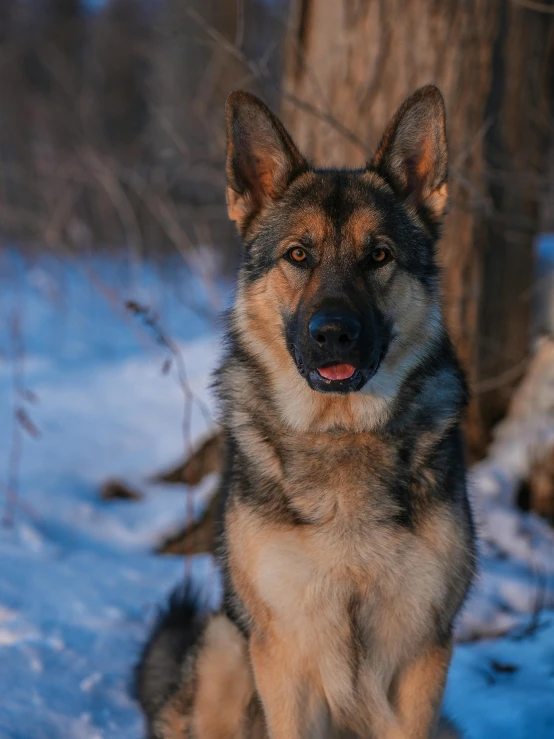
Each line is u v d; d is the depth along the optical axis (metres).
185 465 7.46
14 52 17.39
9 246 14.76
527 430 6.41
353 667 3.59
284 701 3.58
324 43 6.32
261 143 4.06
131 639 4.91
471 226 6.34
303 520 3.50
